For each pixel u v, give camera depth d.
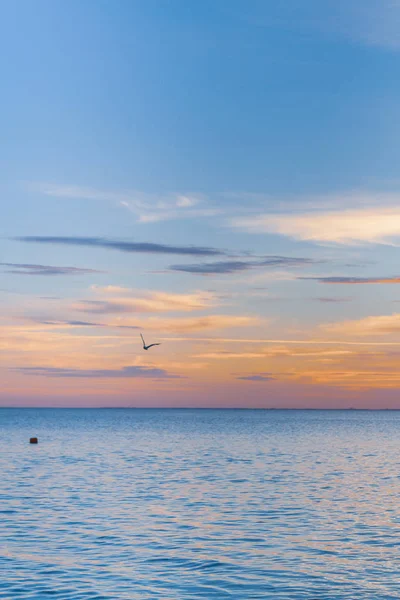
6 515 38.59
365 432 166.25
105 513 39.31
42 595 23.34
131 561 28.05
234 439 124.69
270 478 57.50
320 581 25.23
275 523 36.44
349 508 41.47
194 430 170.25
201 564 27.59
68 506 41.84
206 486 51.78
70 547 30.52
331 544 31.39
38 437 132.00
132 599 22.98
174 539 32.25
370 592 23.91
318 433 156.75
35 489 49.88
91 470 64.44
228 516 38.47
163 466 68.75
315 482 54.88
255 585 24.66
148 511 40.06
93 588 24.20
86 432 156.88
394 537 32.97
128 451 91.69
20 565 27.34
